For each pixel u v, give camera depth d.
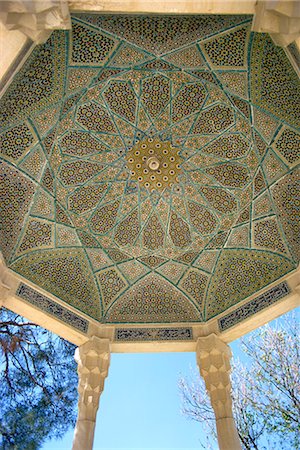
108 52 5.52
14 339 7.38
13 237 6.06
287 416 9.23
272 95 5.71
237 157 6.52
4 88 4.59
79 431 5.56
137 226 7.09
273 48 5.21
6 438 7.33
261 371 10.19
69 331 6.39
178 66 5.77
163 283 7.21
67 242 6.68
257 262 6.66
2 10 3.37
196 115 6.31
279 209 6.35
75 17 5.03
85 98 5.97
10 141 5.77
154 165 6.70
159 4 3.60
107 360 6.38
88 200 6.77
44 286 6.37
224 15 5.09
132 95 6.14
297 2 3.43
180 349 6.79
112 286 7.07
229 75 5.76
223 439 5.59
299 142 5.89
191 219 7.05
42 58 5.18
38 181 6.21
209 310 6.99
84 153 6.46
